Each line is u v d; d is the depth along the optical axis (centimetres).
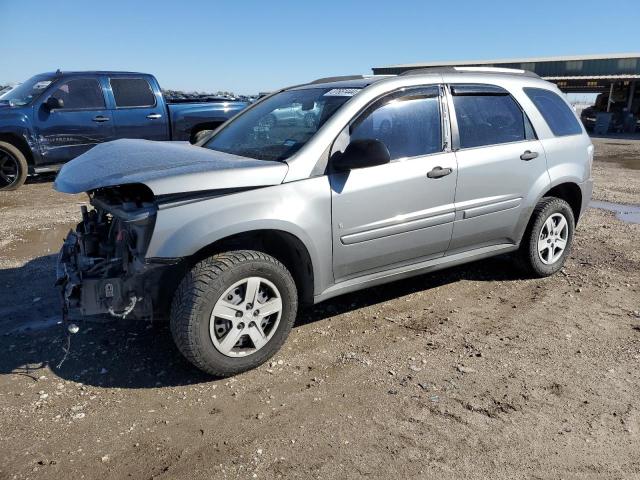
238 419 301
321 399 321
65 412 306
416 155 402
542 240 505
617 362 365
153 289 329
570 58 3209
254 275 334
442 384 337
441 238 423
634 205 884
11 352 371
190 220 312
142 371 350
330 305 455
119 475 258
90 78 1002
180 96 1381
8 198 896
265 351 349
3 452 272
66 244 383
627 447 280
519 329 414
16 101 970
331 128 366
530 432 292
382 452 275
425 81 417
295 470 262
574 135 513
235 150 407
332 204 360
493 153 442
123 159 359
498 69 481
